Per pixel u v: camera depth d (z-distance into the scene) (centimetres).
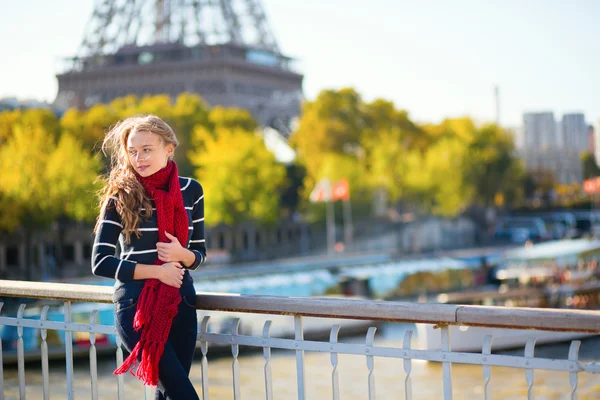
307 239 11700
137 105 9994
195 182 640
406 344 558
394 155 12219
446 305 542
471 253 11394
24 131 7481
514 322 516
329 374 3625
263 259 10712
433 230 13638
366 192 11881
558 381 3161
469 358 536
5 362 3253
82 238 8925
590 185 18888
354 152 12794
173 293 599
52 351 3391
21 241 7925
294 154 12425
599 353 3294
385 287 9650
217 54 12212
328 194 9950
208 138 9325
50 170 7231
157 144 607
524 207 17550
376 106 13362
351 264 9319
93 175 7450
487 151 14162
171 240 600
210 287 7431
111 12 13012
